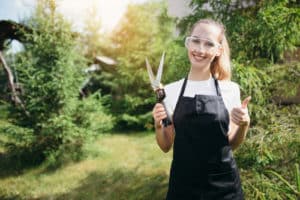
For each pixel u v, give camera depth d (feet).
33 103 20.70
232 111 5.14
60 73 21.24
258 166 10.31
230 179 5.52
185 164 5.55
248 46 12.44
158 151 22.75
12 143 21.67
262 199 9.44
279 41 11.84
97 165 20.40
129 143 25.91
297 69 11.60
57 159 21.16
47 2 20.83
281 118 10.96
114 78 34.47
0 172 19.89
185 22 14.17
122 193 15.62
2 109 23.43
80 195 15.84
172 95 5.98
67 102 21.65
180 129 5.56
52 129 20.95
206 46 5.46
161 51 30.73
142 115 31.04
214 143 5.41
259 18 11.60
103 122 23.82
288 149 10.46
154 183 16.48
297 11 10.73
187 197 5.60
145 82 31.65
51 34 21.27
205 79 5.79
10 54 27.45
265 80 11.30
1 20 27.07
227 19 13.00
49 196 16.06
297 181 8.76
